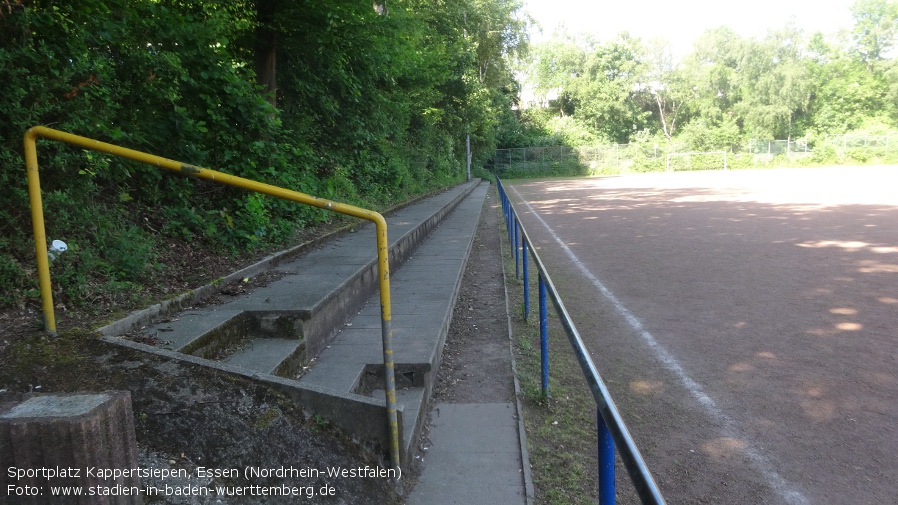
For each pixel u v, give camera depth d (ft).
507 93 191.52
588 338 20.22
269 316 15.60
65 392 9.61
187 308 16.05
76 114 16.03
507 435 12.98
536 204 84.38
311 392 10.50
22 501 6.89
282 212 30.58
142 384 10.06
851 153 181.06
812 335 19.48
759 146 196.85
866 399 14.48
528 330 21.47
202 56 26.61
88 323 12.55
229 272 19.67
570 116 233.76
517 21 129.49
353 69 46.34
